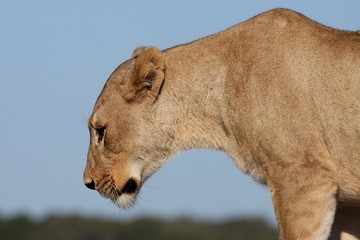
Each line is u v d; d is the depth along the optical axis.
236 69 17.17
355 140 16.31
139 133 17.95
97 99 18.31
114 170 18.19
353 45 16.42
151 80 17.75
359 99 16.23
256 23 17.31
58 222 51.34
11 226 51.06
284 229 16.58
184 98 17.73
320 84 16.45
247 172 17.23
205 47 17.69
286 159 16.58
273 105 16.66
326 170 16.45
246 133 16.97
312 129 16.45
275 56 16.80
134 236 48.53
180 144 17.91
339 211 17.45
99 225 50.47
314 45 16.66
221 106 17.41
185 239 47.09
